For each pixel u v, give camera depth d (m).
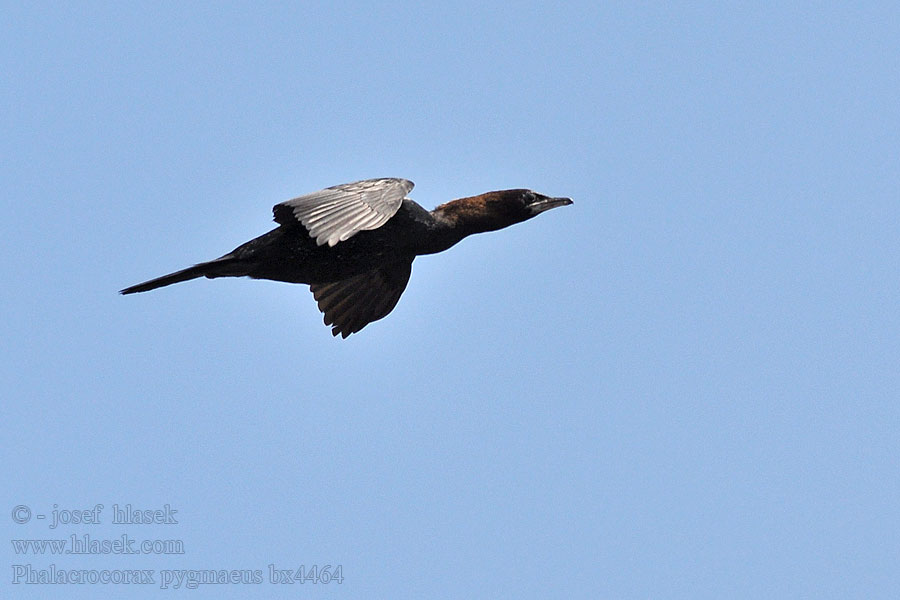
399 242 17.20
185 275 16.83
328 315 18.62
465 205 17.88
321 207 15.23
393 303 18.56
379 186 15.62
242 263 16.81
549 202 18.06
